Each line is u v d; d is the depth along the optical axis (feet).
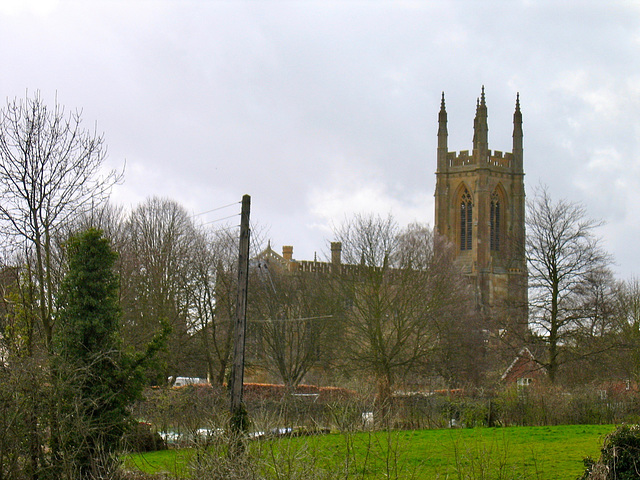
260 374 239.71
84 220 169.17
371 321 190.08
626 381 183.21
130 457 83.71
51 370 78.07
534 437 108.47
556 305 195.11
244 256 93.61
